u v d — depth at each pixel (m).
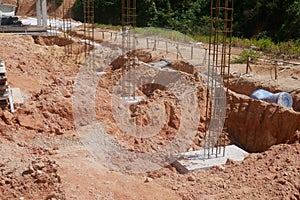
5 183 8.31
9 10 39.56
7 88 13.25
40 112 12.62
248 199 8.45
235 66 21.59
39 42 31.06
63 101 13.42
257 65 21.53
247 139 14.59
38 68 20.50
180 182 9.81
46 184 8.34
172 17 44.03
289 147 10.91
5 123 11.70
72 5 59.50
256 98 15.59
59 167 8.99
